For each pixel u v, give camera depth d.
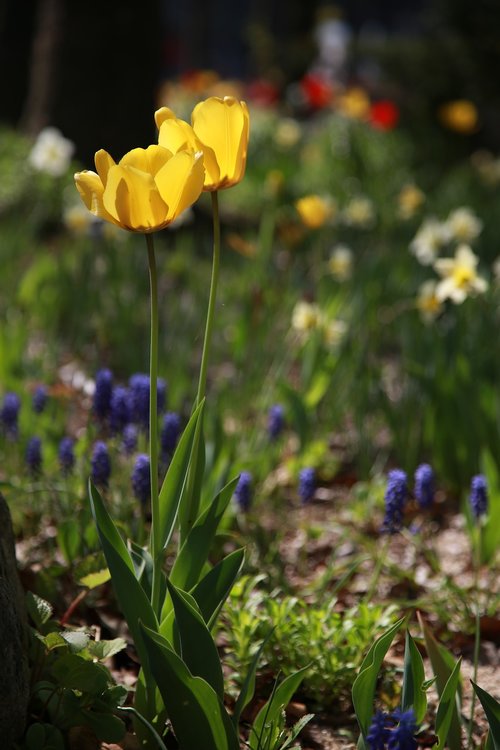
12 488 3.52
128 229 2.22
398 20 44.50
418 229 9.13
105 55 10.56
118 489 3.96
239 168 2.38
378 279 6.60
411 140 15.10
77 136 10.65
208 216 10.22
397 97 16.34
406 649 2.36
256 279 6.82
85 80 10.59
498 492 3.79
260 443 4.82
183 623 2.32
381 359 6.34
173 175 2.17
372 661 2.36
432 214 10.01
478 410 4.51
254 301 5.60
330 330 5.22
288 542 4.18
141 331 6.29
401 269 7.17
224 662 3.08
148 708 2.56
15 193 9.81
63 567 3.21
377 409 5.30
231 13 42.28
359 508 4.36
